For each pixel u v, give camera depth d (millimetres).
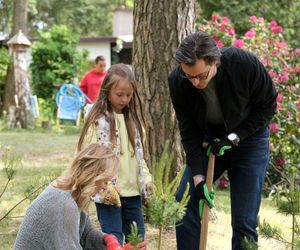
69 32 15523
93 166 2480
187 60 2658
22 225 2576
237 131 3080
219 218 4996
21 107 13016
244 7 16016
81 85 10984
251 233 3121
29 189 3451
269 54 6703
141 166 3254
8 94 13070
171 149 4508
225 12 16031
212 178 3104
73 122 14102
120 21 20688
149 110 4551
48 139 10570
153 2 4488
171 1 4480
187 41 2691
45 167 7098
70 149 9102
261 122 3092
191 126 3250
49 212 2496
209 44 2684
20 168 6789
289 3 16359
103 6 31156
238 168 3186
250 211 3121
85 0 29672
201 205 3059
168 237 4301
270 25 7367
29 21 28031
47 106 14852
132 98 3264
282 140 6332
